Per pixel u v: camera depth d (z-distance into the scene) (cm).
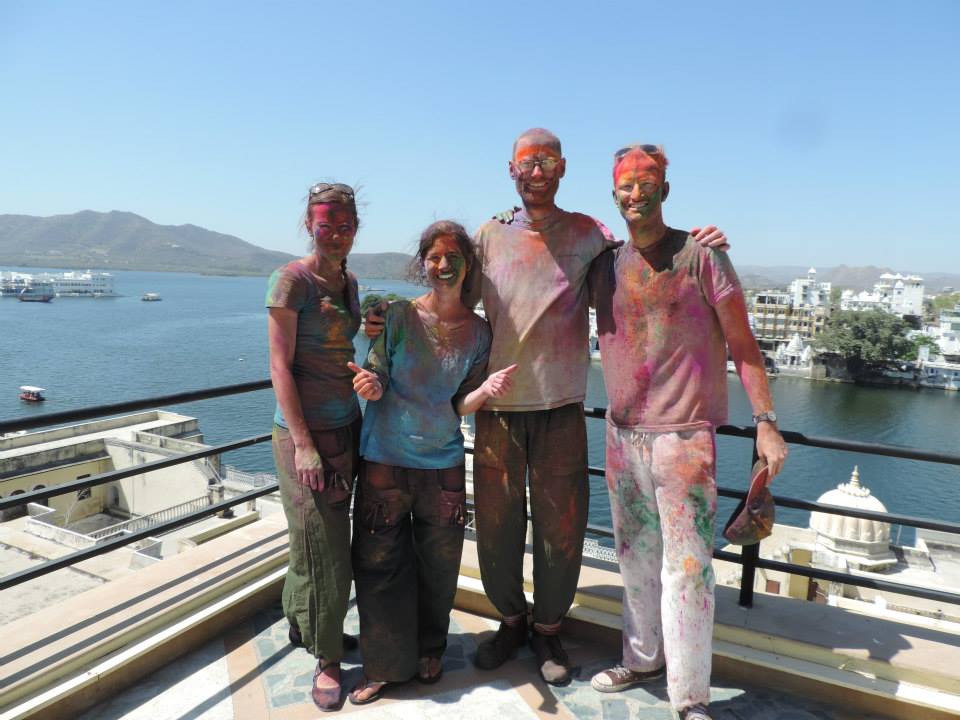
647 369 242
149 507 2792
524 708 251
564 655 275
